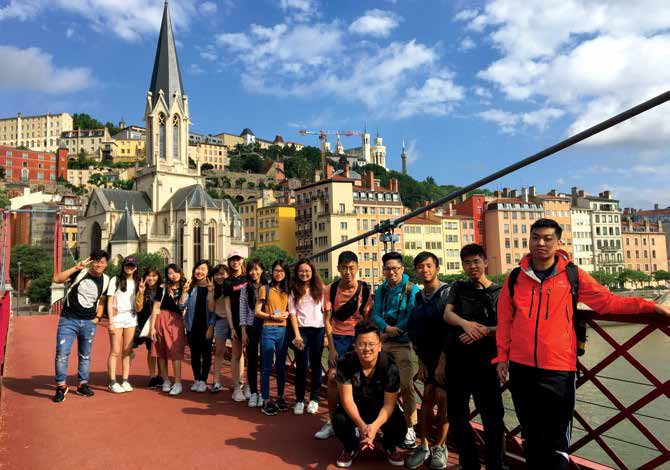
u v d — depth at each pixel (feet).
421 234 365.61
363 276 339.98
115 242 301.63
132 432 24.64
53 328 78.33
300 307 28.25
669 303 14.89
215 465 20.33
